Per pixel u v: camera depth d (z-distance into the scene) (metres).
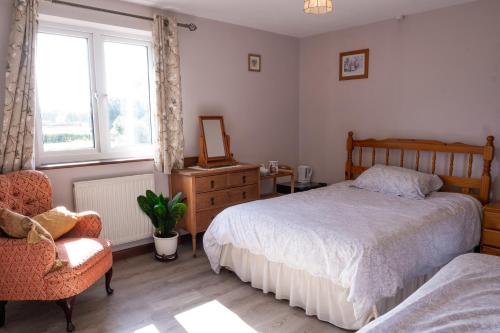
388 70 3.90
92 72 3.15
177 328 2.23
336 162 4.51
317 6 2.11
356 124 4.26
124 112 3.40
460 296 1.33
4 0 2.59
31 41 2.61
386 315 1.27
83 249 2.31
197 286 2.78
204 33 3.75
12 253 2.04
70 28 3.00
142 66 3.48
